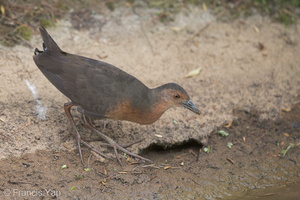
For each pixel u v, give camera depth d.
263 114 12.55
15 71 11.97
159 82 12.88
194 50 14.12
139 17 14.62
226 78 13.47
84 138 10.83
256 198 10.09
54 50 10.55
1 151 9.99
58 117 11.17
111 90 10.15
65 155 10.34
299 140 11.93
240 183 10.51
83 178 9.82
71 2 14.20
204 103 12.51
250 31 15.09
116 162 10.47
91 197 9.41
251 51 14.45
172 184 10.17
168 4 15.16
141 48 13.79
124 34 14.07
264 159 11.24
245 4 15.82
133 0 14.95
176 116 11.94
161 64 13.48
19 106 11.14
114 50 13.52
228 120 12.16
